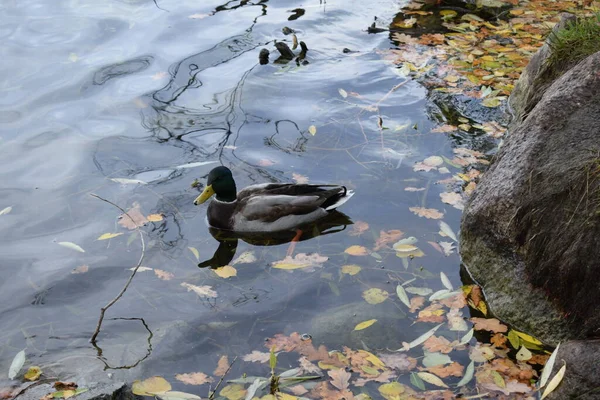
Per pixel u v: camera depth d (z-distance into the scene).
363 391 2.73
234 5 4.75
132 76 4.11
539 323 2.88
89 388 2.71
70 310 2.99
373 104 3.92
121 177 3.52
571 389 2.64
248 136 3.74
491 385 2.74
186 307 3.00
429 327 2.92
